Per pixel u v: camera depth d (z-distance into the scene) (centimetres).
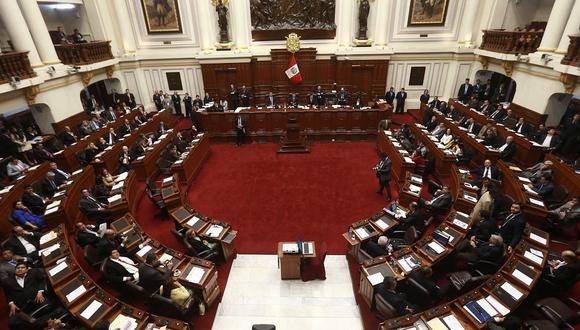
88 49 1435
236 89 1730
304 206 945
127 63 1720
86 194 838
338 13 1636
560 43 1111
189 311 588
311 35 1677
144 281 555
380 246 672
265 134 1412
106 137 1247
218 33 1688
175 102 1789
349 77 1716
